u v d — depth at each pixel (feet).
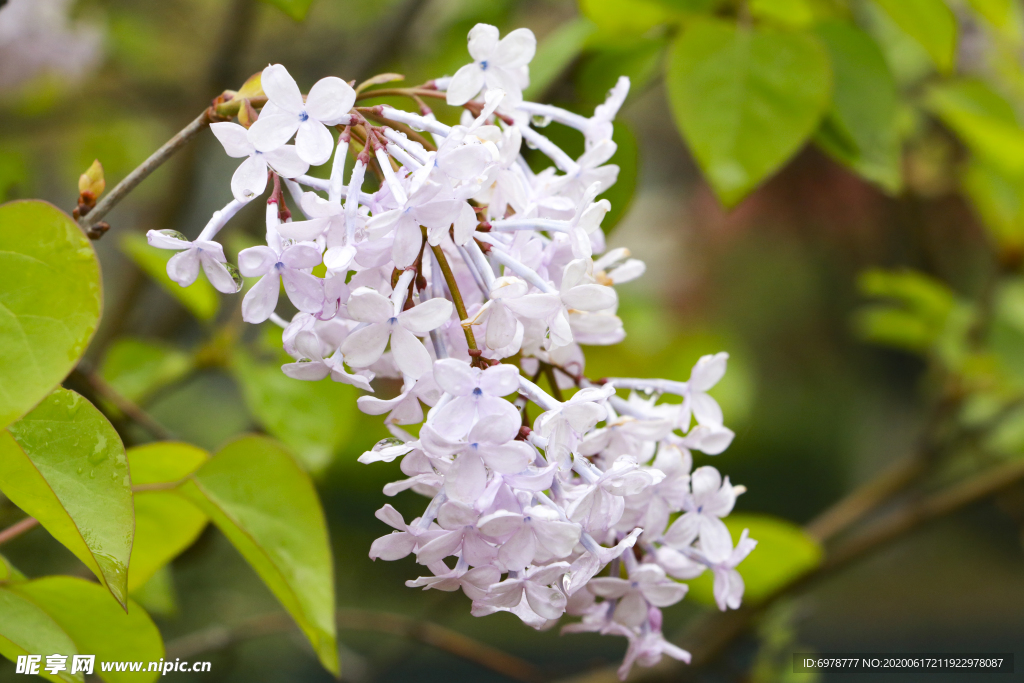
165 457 2.30
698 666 3.61
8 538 2.23
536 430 2.03
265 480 2.25
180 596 5.73
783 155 2.40
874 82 2.50
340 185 2.04
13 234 2.00
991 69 4.12
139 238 2.82
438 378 2.00
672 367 4.09
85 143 4.94
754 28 2.45
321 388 2.79
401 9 3.64
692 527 2.12
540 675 3.30
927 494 4.62
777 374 11.95
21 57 4.35
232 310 3.71
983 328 3.82
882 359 12.00
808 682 3.75
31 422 2.09
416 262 2.07
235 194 2.04
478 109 2.14
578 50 2.56
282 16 5.29
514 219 2.09
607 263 2.16
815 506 12.29
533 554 2.03
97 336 4.08
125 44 4.89
